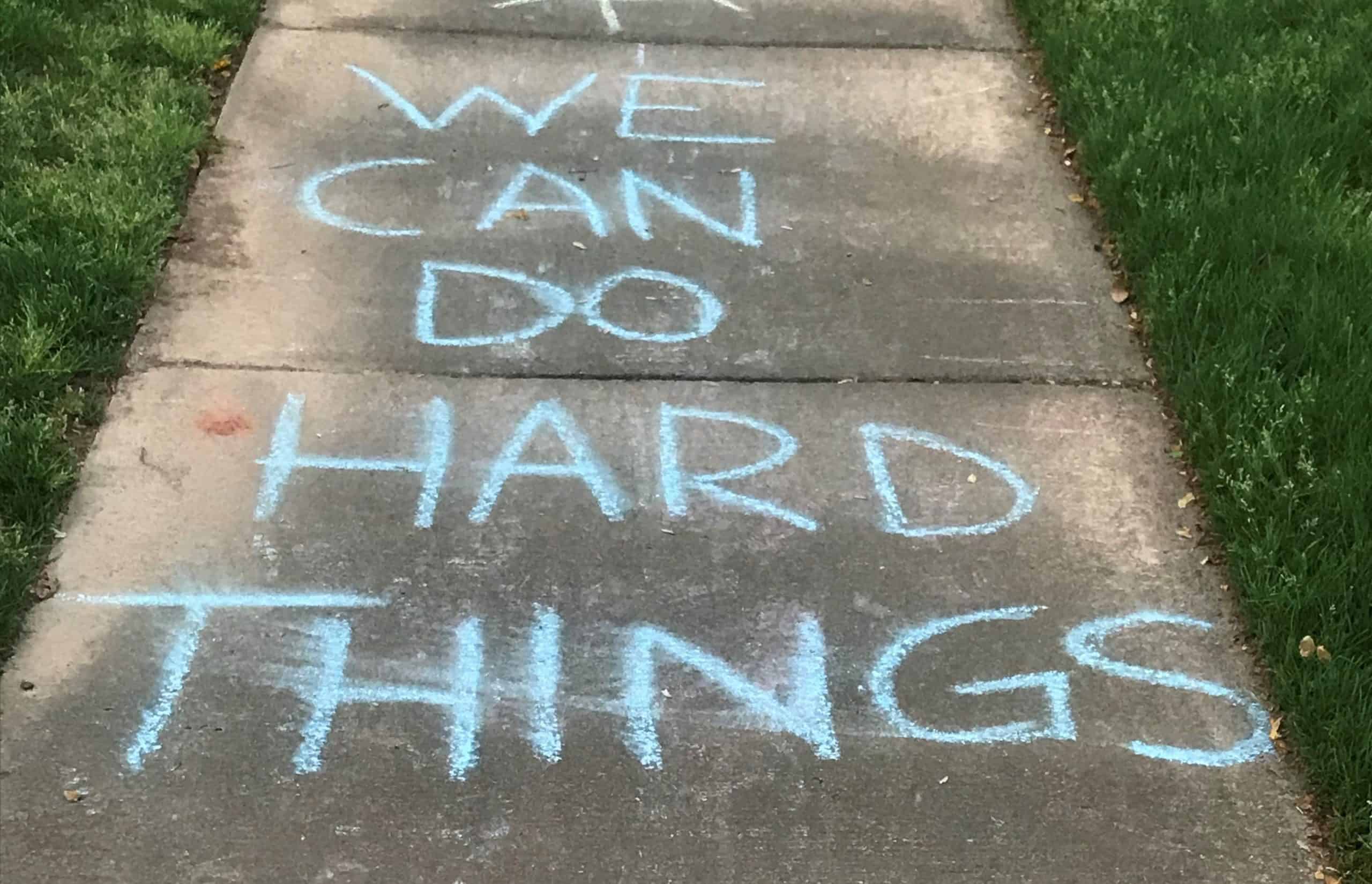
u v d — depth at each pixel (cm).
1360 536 299
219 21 482
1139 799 261
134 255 371
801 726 271
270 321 362
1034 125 468
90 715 265
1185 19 511
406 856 246
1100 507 323
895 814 256
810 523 314
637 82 478
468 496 316
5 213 373
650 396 347
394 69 475
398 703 272
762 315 376
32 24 454
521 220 407
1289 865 252
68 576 290
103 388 336
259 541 301
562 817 253
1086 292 392
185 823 249
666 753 265
